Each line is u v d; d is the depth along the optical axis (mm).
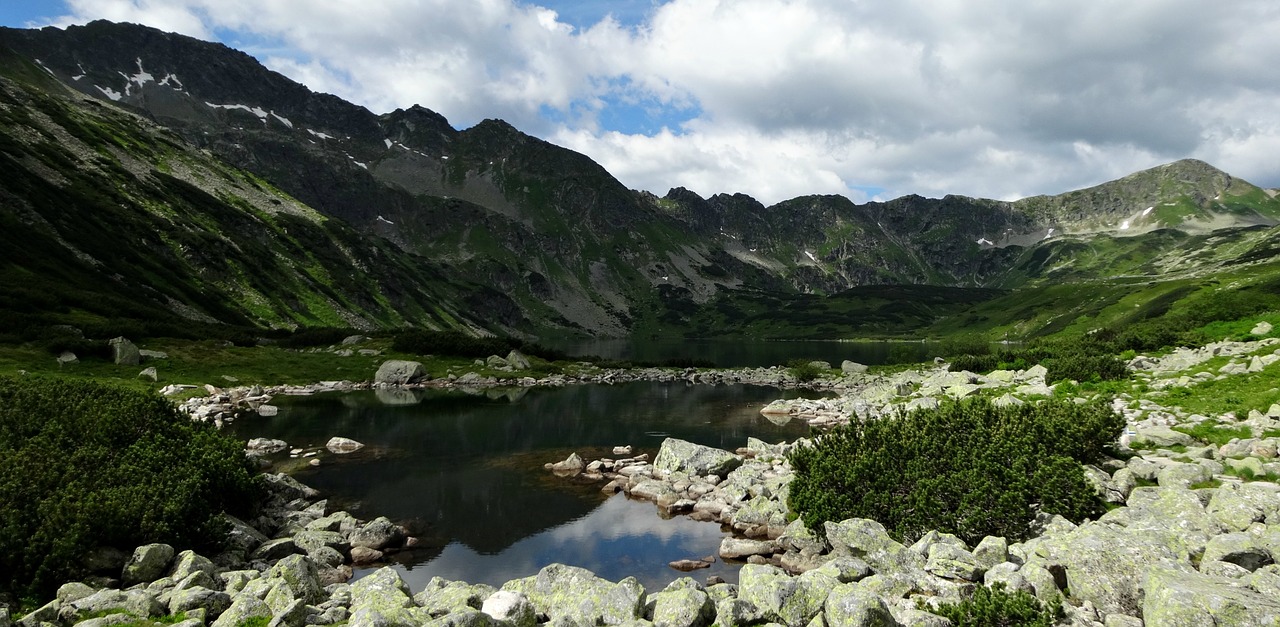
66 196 106000
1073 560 11781
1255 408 25047
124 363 54031
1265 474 17453
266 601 12016
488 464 31438
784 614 11453
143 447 19250
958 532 15781
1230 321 69000
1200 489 16625
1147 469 18969
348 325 137000
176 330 70688
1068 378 43188
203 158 183500
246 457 23188
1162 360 48938
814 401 54281
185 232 122688
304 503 23688
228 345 71062
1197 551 12070
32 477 15781
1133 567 11367
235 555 16719
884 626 10406
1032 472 16547
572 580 13719
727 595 12992
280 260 147375
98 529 14664
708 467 27906
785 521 20594
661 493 25531
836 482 18281
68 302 70312
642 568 18062
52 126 133375
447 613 11633
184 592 11844
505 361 80438
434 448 35250
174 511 15953
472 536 20984
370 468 30422
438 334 86375
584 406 53500
